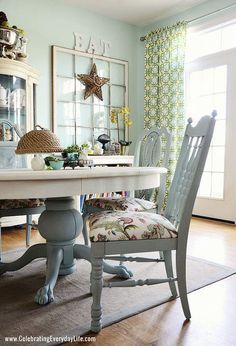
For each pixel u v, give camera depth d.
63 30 3.65
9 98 3.10
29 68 3.15
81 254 1.89
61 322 1.39
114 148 3.94
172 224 1.47
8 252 2.40
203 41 3.72
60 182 1.32
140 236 1.30
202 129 1.41
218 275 1.93
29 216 2.56
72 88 3.77
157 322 1.39
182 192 1.51
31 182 1.26
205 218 3.68
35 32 3.45
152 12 3.86
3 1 3.21
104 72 4.04
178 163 1.66
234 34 3.41
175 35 3.74
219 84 3.57
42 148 1.64
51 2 3.54
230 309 1.52
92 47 3.89
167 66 3.84
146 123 4.08
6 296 1.65
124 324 1.37
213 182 3.68
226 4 3.34
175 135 3.74
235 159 3.38
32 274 1.96
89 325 1.36
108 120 4.11
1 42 2.89
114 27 4.08
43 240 2.75
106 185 1.45
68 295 1.65
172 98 3.79
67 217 1.78
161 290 1.72
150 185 1.68
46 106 3.57
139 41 4.34
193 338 1.27
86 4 3.65
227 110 3.46
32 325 1.36
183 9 3.75
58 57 3.64
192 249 2.47
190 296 1.65
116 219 1.37
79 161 1.79
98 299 1.30
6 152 2.89
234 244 2.61
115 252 1.28
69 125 3.76
